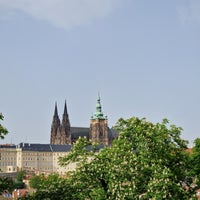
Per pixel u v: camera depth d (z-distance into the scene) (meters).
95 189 66.31
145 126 74.81
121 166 65.88
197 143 89.44
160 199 62.59
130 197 63.56
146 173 66.25
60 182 73.12
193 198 70.31
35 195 73.06
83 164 69.06
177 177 74.94
